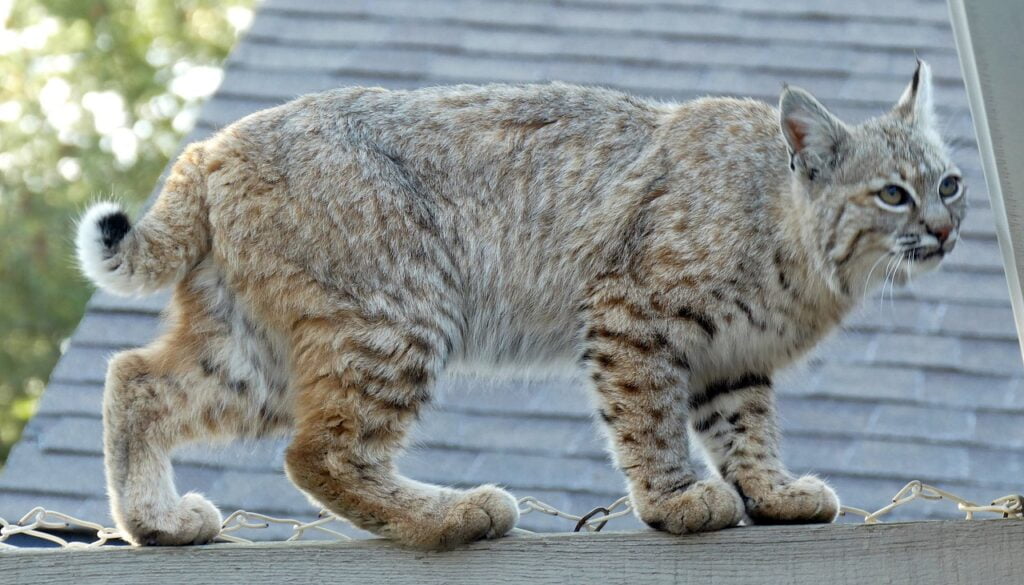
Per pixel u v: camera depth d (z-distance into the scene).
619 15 16.45
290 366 8.40
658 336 8.52
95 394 11.73
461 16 16.39
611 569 7.13
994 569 6.96
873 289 9.09
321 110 8.70
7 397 24.22
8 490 10.77
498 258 8.89
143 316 12.49
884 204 8.72
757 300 8.74
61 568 7.04
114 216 8.30
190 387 8.34
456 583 7.20
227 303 8.43
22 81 28.25
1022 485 10.98
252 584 7.11
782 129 8.73
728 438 8.85
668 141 9.04
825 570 7.03
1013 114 6.54
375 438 8.23
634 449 8.33
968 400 11.89
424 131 8.84
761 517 8.39
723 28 16.14
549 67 15.43
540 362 9.25
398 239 8.47
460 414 11.73
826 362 12.27
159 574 7.07
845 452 11.30
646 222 8.75
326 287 8.26
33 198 26.11
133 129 28.50
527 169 8.98
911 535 7.04
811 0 16.84
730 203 8.77
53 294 24.69
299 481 8.17
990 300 12.94
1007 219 6.65
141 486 7.98
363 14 16.42
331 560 7.19
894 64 15.60
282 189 8.37
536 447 11.39
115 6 29.64
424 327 8.42
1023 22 6.48
